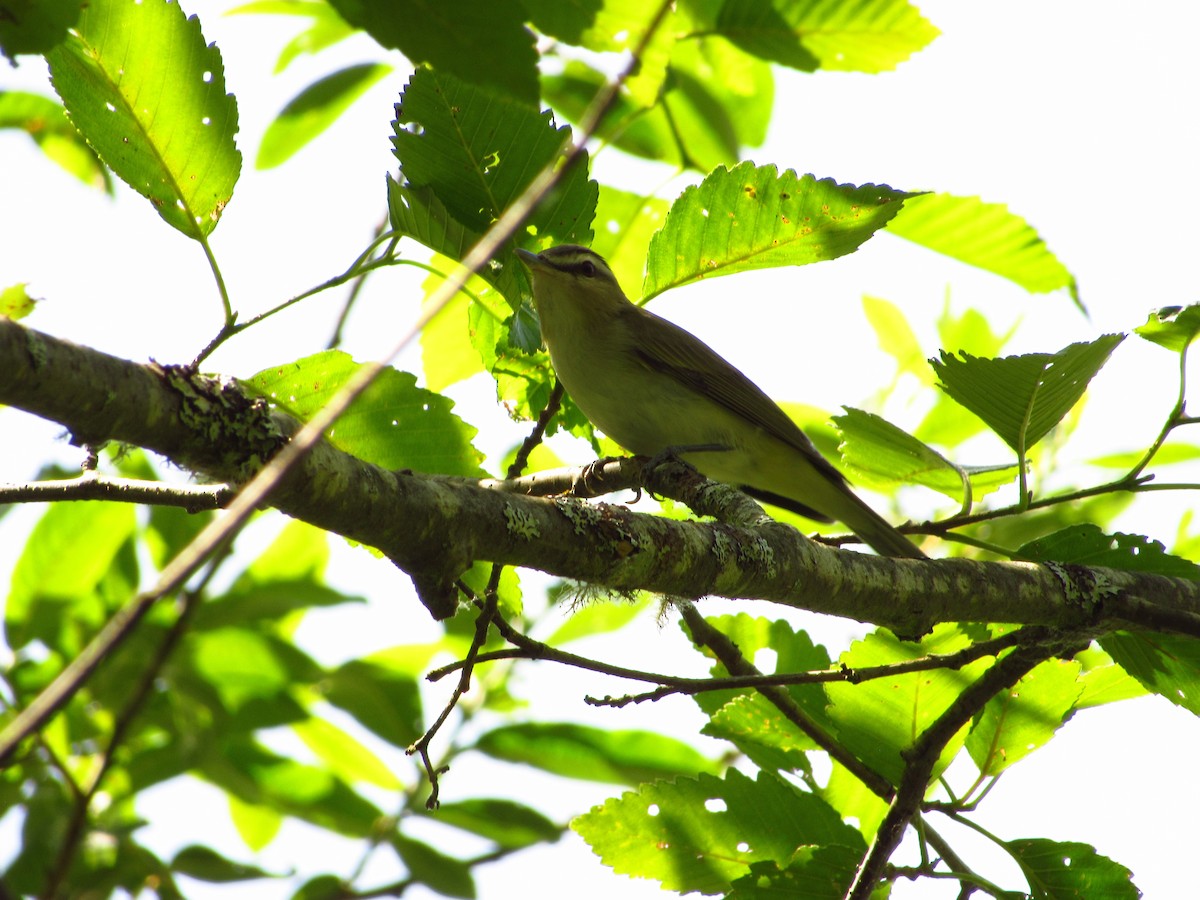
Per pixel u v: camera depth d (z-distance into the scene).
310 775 10.23
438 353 9.32
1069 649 7.40
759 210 7.44
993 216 9.12
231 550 9.34
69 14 4.25
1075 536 7.52
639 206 10.08
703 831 7.18
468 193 7.06
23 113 9.62
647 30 3.24
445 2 3.48
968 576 7.13
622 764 10.05
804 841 7.16
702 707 8.23
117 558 9.78
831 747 7.62
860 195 7.36
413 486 5.59
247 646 10.03
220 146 6.00
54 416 4.74
